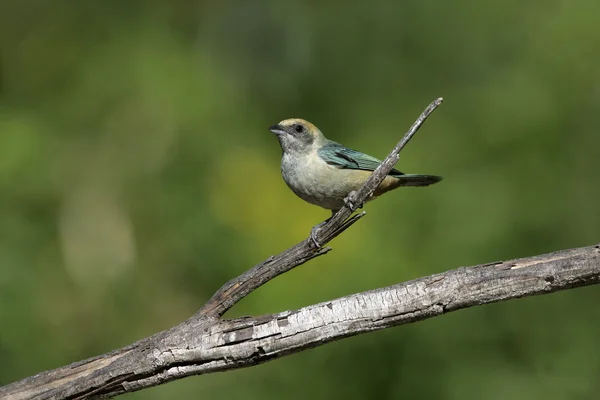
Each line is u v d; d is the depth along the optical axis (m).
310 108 16.41
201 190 14.18
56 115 14.79
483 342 11.94
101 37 15.70
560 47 14.17
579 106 13.79
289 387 11.86
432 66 15.72
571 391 11.62
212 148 14.48
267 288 12.05
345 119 15.91
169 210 14.08
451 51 15.62
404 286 6.36
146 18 15.90
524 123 13.67
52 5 15.89
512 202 12.98
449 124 14.38
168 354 6.50
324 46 16.67
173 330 6.59
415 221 12.80
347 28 16.61
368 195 7.15
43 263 13.38
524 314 12.17
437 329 11.88
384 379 11.70
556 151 13.54
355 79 16.23
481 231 12.66
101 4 15.92
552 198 13.06
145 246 14.02
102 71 14.96
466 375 11.60
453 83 15.40
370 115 15.45
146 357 6.53
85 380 6.55
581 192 13.32
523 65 14.43
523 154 13.59
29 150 13.77
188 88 14.79
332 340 6.43
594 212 13.16
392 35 16.20
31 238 13.25
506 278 6.23
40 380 6.64
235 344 6.44
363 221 12.71
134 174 14.52
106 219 14.20
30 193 13.62
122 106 14.77
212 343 6.46
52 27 15.79
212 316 6.70
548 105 13.73
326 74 16.47
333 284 11.98
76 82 15.09
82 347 13.06
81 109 14.81
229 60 16.92
